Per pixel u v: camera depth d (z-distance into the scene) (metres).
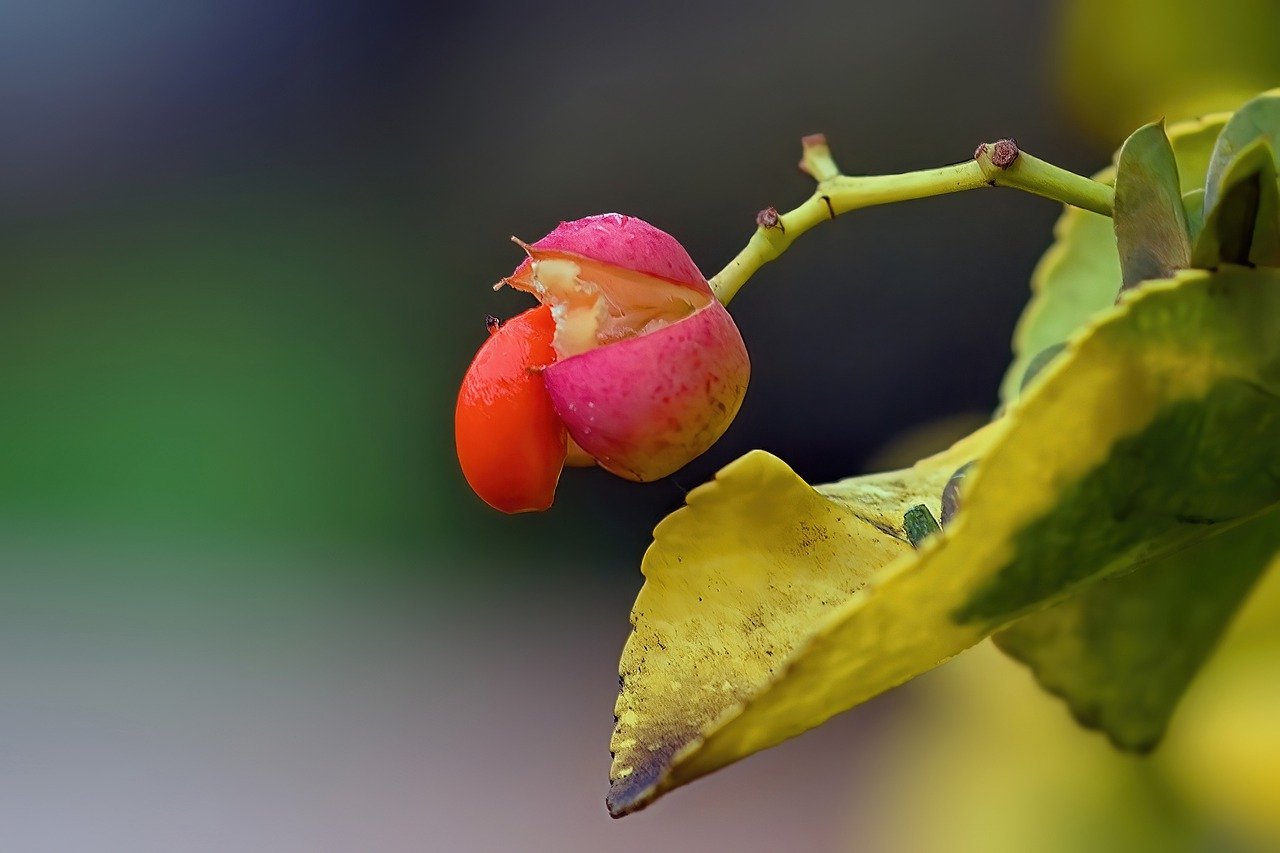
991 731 0.15
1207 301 0.13
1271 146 0.13
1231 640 0.15
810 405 0.38
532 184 0.45
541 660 0.43
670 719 0.13
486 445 0.14
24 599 0.46
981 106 0.35
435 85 0.49
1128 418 0.13
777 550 0.14
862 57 0.37
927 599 0.13
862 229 0.37
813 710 0.13
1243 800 0.15
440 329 0.50
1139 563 0.13
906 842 0.15
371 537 0.49
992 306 0.36
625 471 0.14
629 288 0.14
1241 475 0.13
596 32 0.44
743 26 0.40
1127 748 0.15
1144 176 0.13
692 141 0.40
